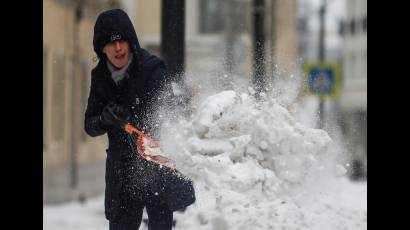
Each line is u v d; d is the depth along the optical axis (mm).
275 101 10648
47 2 38000
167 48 16953
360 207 16109
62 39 41844
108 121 10180
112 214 10492
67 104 43281
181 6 16953
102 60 10359
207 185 10125
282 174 10406
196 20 71500
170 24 16953
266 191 10352
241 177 10094
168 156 10148
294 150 10430
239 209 10977
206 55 68062
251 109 10531
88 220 21094
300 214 12352
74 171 42969
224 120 10297
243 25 48031
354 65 113875
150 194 10352
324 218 12680
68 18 43188
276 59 11898
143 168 10211
